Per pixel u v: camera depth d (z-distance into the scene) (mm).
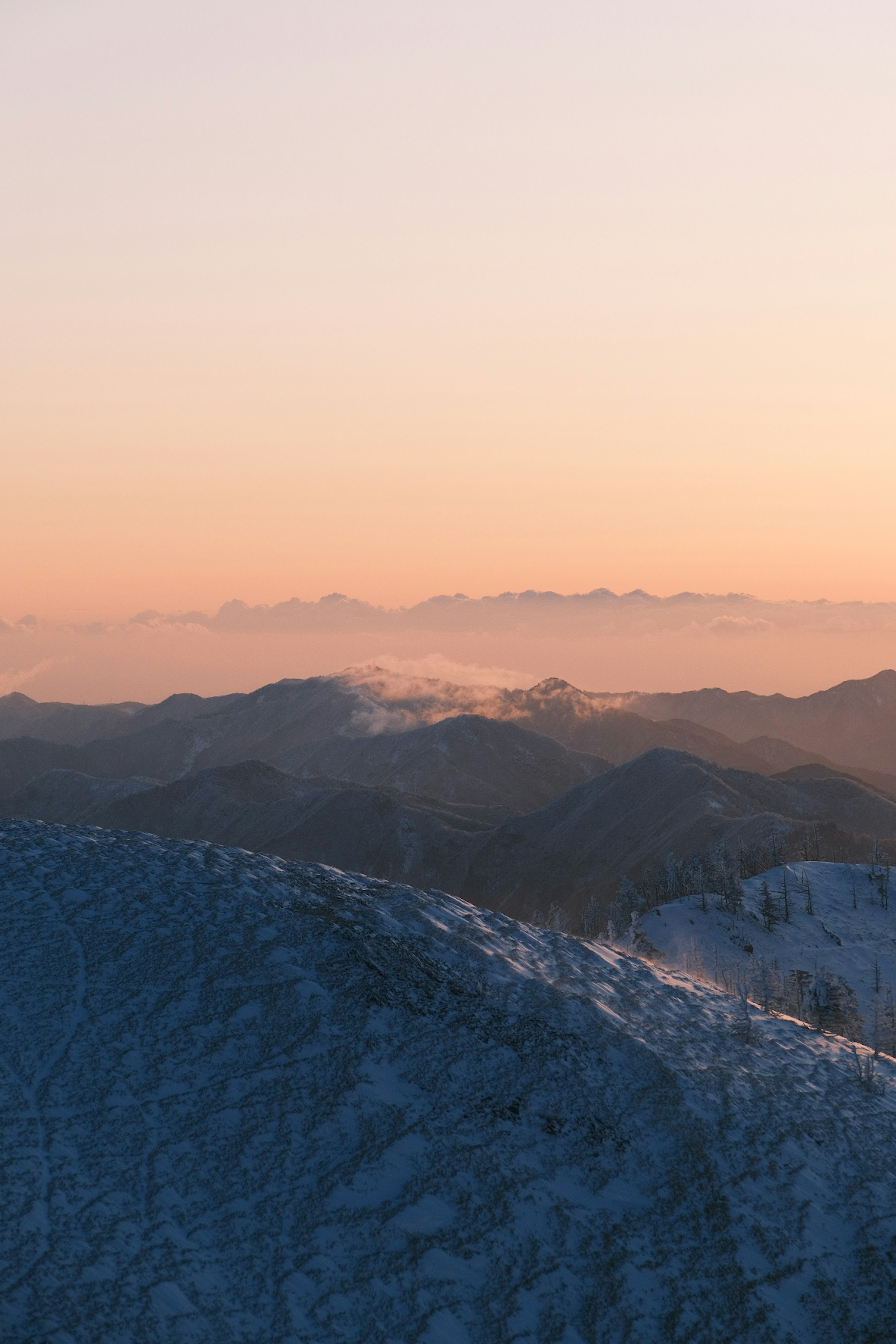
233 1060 27609
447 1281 21781
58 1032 27656
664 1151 27438
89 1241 20703
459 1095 27891
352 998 31031
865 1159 29219
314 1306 20547
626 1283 22625
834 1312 22750
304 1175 24078
